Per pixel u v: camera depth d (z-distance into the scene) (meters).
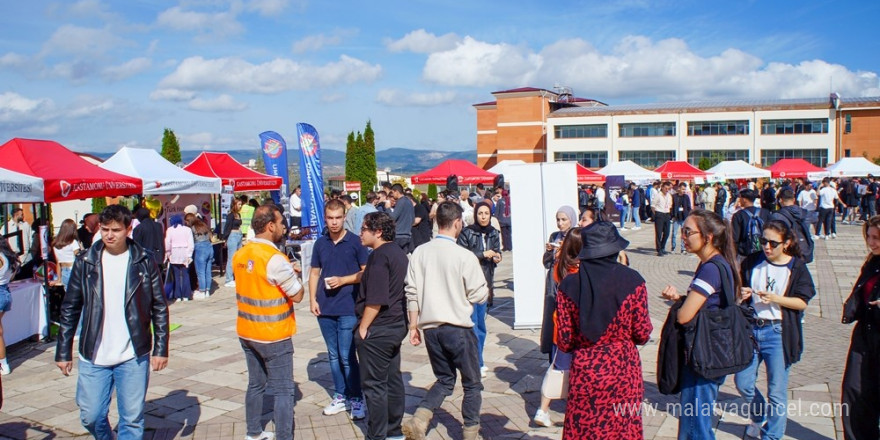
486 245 6.65
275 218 4.93
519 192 8.79
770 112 62.34
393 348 4.92
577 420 3.68
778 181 37.62
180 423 5.62
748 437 5.00
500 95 71.06
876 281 4.17
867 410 4.25
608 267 3.66
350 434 5.31
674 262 15.79
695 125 65.06
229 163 17.23
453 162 27.44
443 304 4.84
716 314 3.79
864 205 26.34
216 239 15.29
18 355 8.12
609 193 29.42
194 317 10.30
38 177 8.88
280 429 4.80
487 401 6.00
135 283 4.45
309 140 15.03
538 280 8.80
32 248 10.06
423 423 4.91
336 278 5.42
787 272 4.61
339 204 5.53
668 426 5.27
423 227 14.53
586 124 68.50
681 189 17.95
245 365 7.41
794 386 6.23
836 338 8.11
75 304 4.47
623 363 3.62
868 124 59.81
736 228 7.37
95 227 10.35
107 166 12.73
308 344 8.32
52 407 6.13
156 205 13.39
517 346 7.93
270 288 4.78
